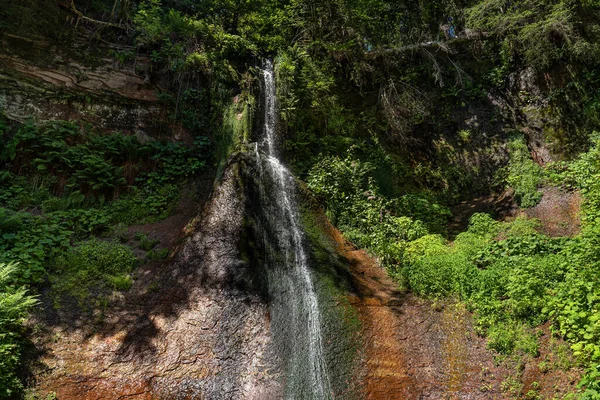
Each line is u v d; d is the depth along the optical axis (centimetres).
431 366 669
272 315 746
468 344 684
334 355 695
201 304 745
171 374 635
